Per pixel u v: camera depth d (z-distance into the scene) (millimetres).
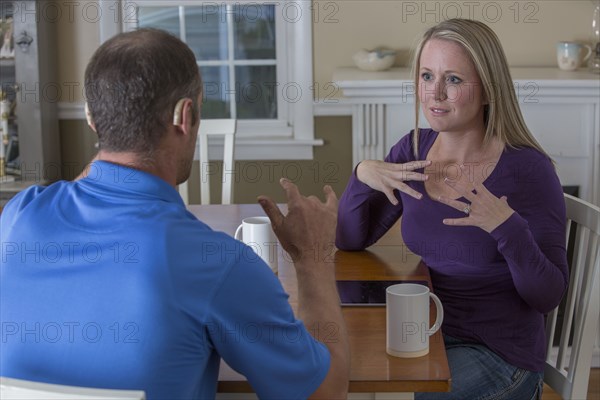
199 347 1194
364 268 2039
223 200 3033
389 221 2184
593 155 3197
